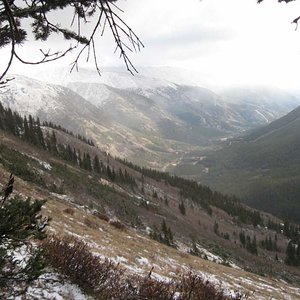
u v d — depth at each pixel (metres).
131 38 3.44
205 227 156.75
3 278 6.20
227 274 31.61
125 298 8.36
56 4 3.68
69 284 8.09
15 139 106.00
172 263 25.14
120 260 17.59
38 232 5.98
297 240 185.75
